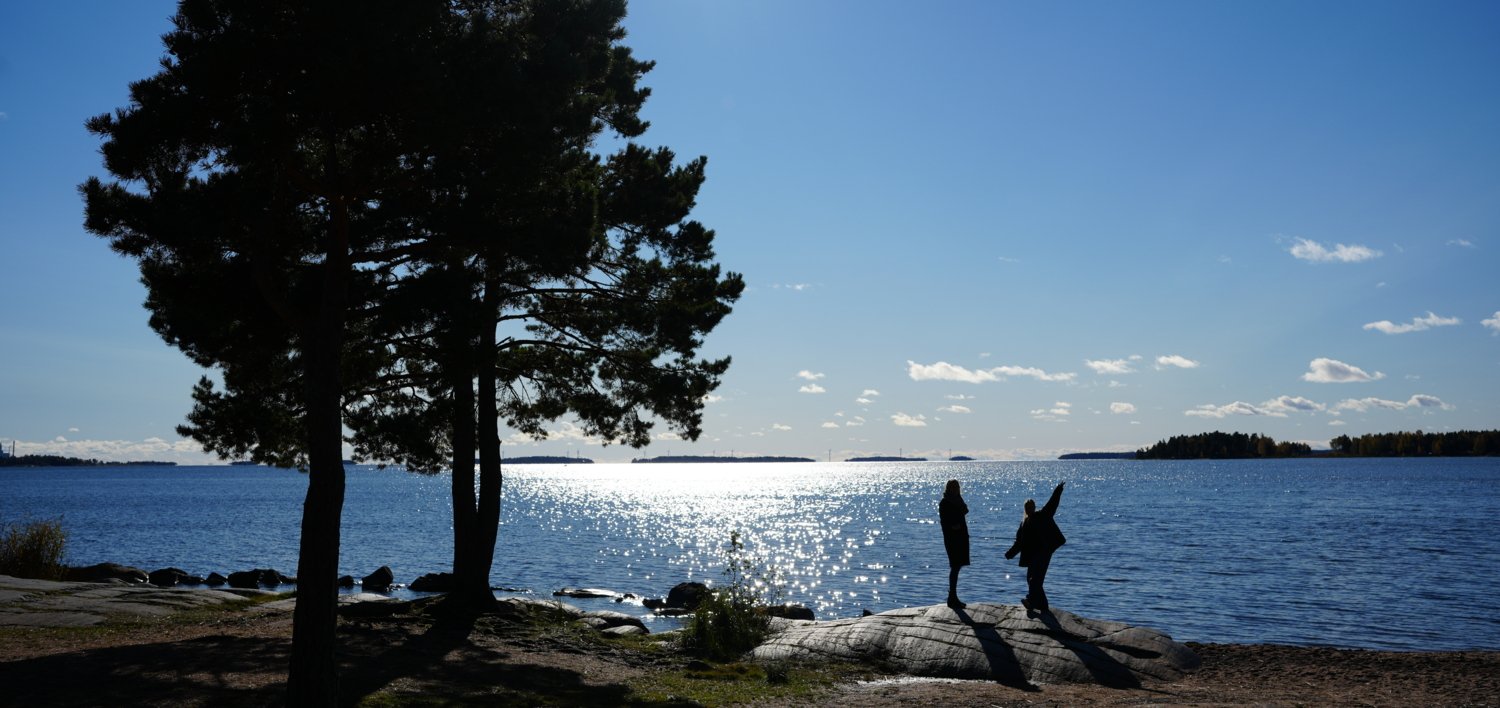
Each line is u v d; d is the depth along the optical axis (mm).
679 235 19938
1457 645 23188
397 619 17578
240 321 15039
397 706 10797
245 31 10086
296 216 12961
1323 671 14734
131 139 10156
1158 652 14781
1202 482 173125
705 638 17141
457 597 19016
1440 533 55906
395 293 13711
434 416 17750
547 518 96812
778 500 143875
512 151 11328
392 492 190375
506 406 22047
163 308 16391
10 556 26172
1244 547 49156
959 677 14305
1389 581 34875
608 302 19578
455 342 15156
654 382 19703
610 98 13688
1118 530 62781
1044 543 16266
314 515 10188
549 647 15938
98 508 109125
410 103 10422
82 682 11258
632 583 40656
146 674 11852
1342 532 57719
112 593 20594
